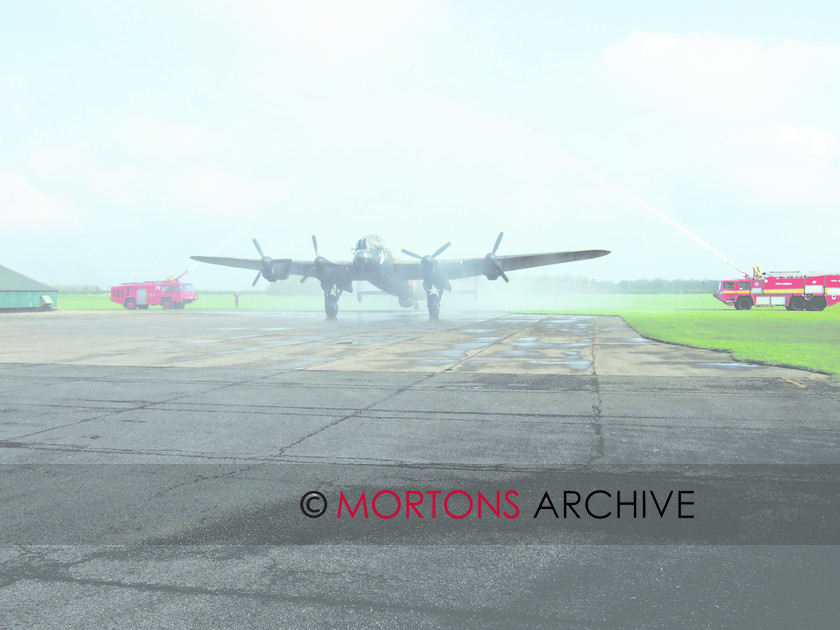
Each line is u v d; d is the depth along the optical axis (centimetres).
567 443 672
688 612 312
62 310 6100
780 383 1092
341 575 355
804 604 320
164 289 6156
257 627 299
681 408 868
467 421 791
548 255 3375
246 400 951
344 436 711
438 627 298
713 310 5522
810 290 5291
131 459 616
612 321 3422
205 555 384
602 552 387
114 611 314
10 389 1065
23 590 338
